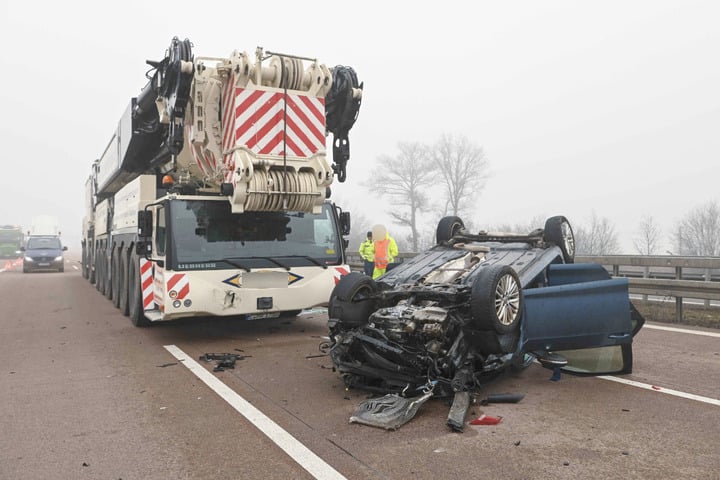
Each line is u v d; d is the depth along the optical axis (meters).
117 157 13.32
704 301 10.44
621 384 5.58
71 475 3.70
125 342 8.25
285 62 7.90
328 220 8.66
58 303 13.52
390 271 7.07
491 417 4.61
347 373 5.70
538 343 5.58
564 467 3.68
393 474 3.61
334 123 9.33
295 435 4.34
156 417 4.83
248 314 7.91
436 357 5.07
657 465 3.68
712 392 5.27
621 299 5.71
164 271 7.46
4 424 4.71
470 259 6.72
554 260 6.75
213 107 8.20
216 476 3.65
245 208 7.68
